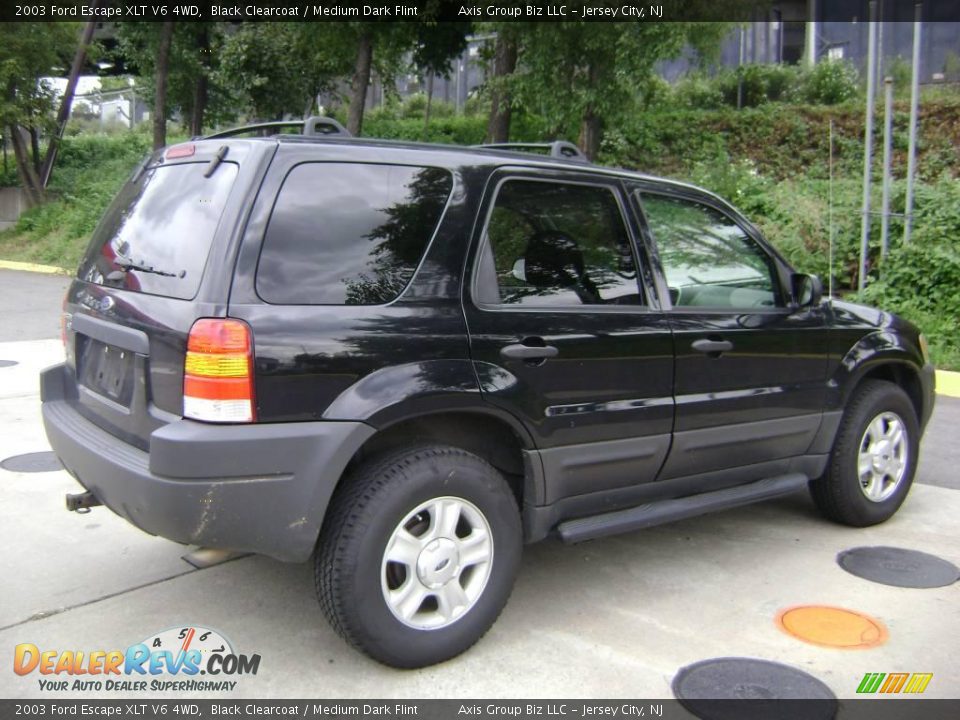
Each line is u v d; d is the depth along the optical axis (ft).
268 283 9.46
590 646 11.05
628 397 11.87
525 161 11.64
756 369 13.34
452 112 79.97
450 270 10.55
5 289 49.73
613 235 12.28
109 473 9.92
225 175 10.04
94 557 13.57
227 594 12.39
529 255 11.38
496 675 10.31
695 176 46.57
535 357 10.88
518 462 11.45
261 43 72.23
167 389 9.57
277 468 9.28
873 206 39.09
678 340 12.35
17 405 22.68
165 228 10.58
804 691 9.99
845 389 14.62
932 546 14.69
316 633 11.30
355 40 52.34
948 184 39.52
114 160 86.12
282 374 9.29
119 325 10.45
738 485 13.71
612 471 11.92
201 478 9.05
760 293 13.99
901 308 33.09
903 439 15.76
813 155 52.01
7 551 13.71
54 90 77.87
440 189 10.78
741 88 60.90
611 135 50.75
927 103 50.78
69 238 67.10
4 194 79.82
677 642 11.18
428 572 10.16
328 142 10.29
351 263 9.97
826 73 59.00
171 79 74.74
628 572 13.46
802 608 12.20
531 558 14.02
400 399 9.79
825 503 15.30
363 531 9.64
